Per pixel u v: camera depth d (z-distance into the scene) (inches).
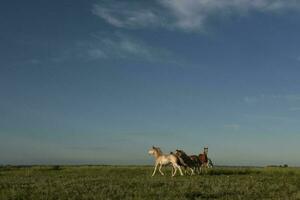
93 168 2114.9
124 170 1953.7
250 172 1717.5
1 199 851.4
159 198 859.4
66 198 864.9
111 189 999.0
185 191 964.0
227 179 1312.7
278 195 943.7
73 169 2048.5
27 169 2113.7
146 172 1824.6
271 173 1678.2
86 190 983.6
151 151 1558.8
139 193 930.1
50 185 1114.7
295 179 1350.9
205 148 1761.8
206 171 1700.3
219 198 891.4
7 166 2401.6
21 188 1045.8
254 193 964.6
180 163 1514.5
